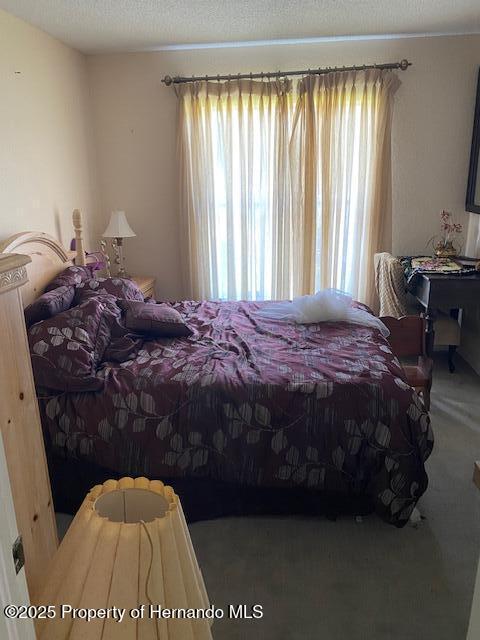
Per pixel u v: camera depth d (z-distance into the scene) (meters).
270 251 4.19
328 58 3.81
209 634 0.91
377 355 2.40
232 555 1.98
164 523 0.85
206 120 3.93
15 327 1.05
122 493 0.96
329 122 3.83
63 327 2.26
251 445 2.04
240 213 4.08
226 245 4.18
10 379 1.04
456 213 4.06
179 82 3.90
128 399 2.08
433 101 3.84
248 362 2.31
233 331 2.80
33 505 1.13
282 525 2.14
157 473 2.08
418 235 4.12
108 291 2.90
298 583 1.84
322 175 3.93
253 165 4.01
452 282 3.40
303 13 3.07
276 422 2.03
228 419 2.05
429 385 2.71
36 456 1.14
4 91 2.85
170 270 4.39
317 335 2.73
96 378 2.12
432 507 2.26
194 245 4.19
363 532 2.10
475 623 0.94
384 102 3.75
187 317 3.12
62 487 2.17
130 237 4.31
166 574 0.82
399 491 1.99
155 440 2.06
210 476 2.09
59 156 3.54
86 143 4.00
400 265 3.59
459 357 4.11
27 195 3.11
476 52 3.72
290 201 4.02
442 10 3.07
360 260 4.11
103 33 3.37
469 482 2.45
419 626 1.66
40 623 0.81
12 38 2.93
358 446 2.02
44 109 3.32
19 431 1.07
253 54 3.86
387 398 2.03
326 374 2.15
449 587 1.82
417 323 2.89
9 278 1.01
